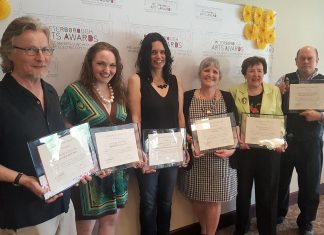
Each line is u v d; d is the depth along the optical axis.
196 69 2.32
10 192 1.13
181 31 2.20
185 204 2.48
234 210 2.78
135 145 1.67
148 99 1.86
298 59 2.42
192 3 2.21
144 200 1.99
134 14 1.98
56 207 1.25
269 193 2.19
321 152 2.48
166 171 2.00
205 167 2.12
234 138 2.03
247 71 2.18
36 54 1.10
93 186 1.62
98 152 1.54
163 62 1.92
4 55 1.12
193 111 2.10
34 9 1.64
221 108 2.10
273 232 2.26
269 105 2.17
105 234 1.80
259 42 2.60
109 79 1.66
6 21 1.58
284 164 2.56
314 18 2.99
